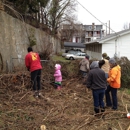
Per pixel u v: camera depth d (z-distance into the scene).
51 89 6.87
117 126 4.20
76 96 6.39
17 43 9.41
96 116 4.70
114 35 15.56
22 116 4.26
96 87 4.66
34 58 5.91
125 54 15.93
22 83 6.37
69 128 4.00
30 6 13.48
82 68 8.35
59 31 43.34
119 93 7.16
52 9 31.62
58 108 5.04
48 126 3.98
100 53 16.97
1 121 3.93
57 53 32.28
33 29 12.72
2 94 5.42
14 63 8.56
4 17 8.12
